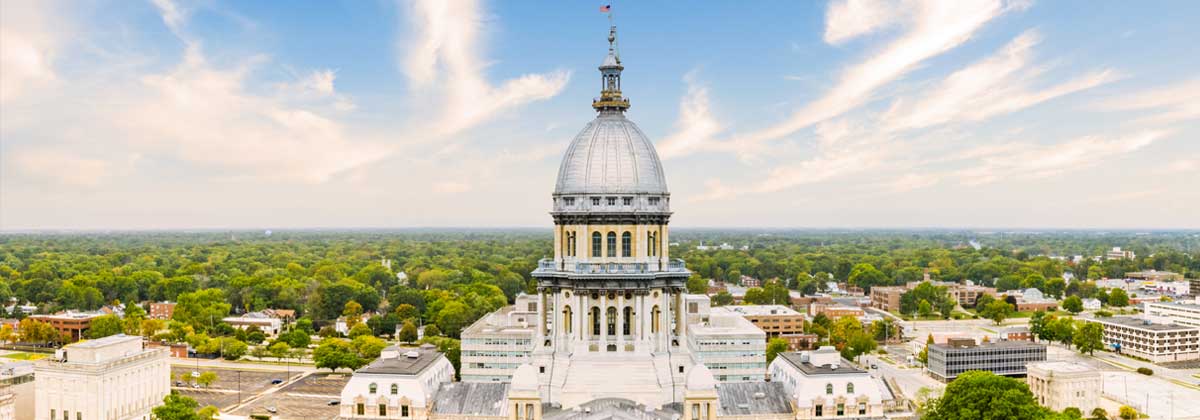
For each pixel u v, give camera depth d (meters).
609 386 197.25
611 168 199.25
